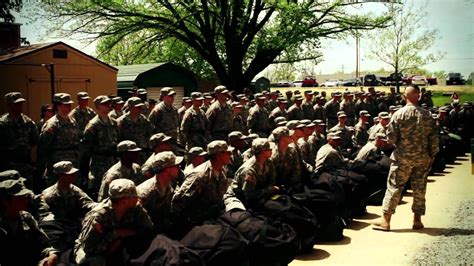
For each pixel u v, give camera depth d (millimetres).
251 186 6527
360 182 8414
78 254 4836
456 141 15086
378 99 20891
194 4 26906
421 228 7957
